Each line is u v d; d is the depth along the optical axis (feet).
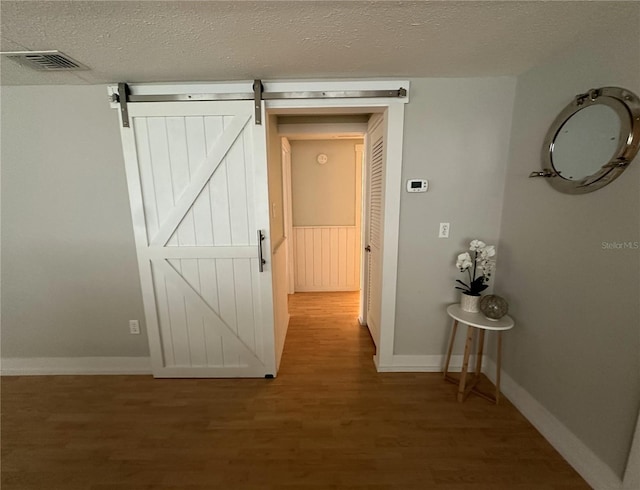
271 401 6.00
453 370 7.01
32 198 6.16
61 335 6.82
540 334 5.21
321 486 4.20
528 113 5.45
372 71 5.41
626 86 3.76
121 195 6.19
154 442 5.00
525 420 5.43
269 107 5.81
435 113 5.90
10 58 4.58
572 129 4.47
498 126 5.94
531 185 5.40
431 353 6.96
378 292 7.39
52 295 6.62
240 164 5.92
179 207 6.07
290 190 12.06
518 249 5.78
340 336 8.87
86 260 6.48
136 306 6.70
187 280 6.41
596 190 4.13
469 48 4.56
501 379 6.29
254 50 4.51
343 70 5.34
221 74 5.40
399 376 6.82
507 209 6.08
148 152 5.85
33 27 3.76
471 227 6.36
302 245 12.72
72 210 6.24
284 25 3.83
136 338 6.87
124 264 6.50
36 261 6.45
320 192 12.39
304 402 5.96
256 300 6.50
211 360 6.76
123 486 4.25
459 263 5.92
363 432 5.17
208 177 5.95
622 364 3.79
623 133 3.74
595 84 4.17
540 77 5.15
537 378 5.28
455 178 6.15
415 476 4.35
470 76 5.74
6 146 5.94
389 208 6.26
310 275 12.96
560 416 4.75
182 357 6.75
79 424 5.42
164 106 5.67
